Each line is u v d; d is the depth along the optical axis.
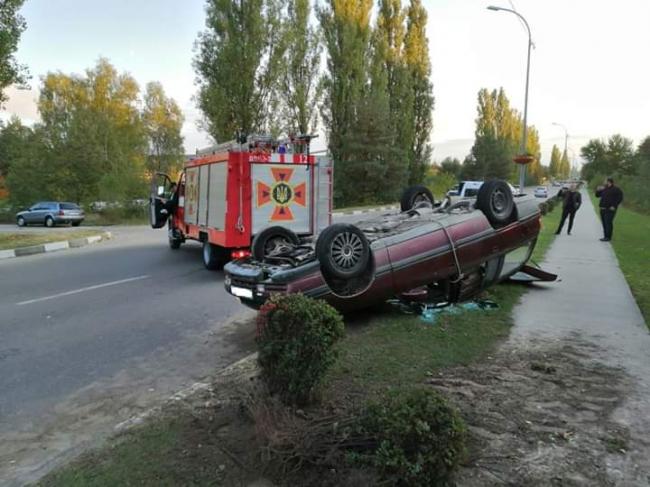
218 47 27.25
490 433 3.46
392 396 2.84
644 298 7.68
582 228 19.64
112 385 4.71
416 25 44.47
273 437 3.03
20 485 3.06
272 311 3.65
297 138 10.94
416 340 5.52
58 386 4.70
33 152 35.72
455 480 2.86
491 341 5.57
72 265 12.46
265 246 7.76
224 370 4.84
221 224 10.59
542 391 4.20
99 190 32.53
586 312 6.87
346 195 42.53
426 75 46.09
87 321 6.98
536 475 2.96
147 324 6.80
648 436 3.44
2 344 5.98
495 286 8.45
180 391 4.38
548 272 9.38
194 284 9.66
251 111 27.92
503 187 7.21
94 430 3.83
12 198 35.53
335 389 4.12
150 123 53.97
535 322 6.36
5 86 15.39
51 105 49.44
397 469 2.43
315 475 2.86
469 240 6.89
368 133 40.91
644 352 5.23
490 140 71.94
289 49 31.12
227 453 3.20
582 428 3.55
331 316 3.64
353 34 37.94
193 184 12.68
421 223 6.82
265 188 10.54
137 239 19.38
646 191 33.16
